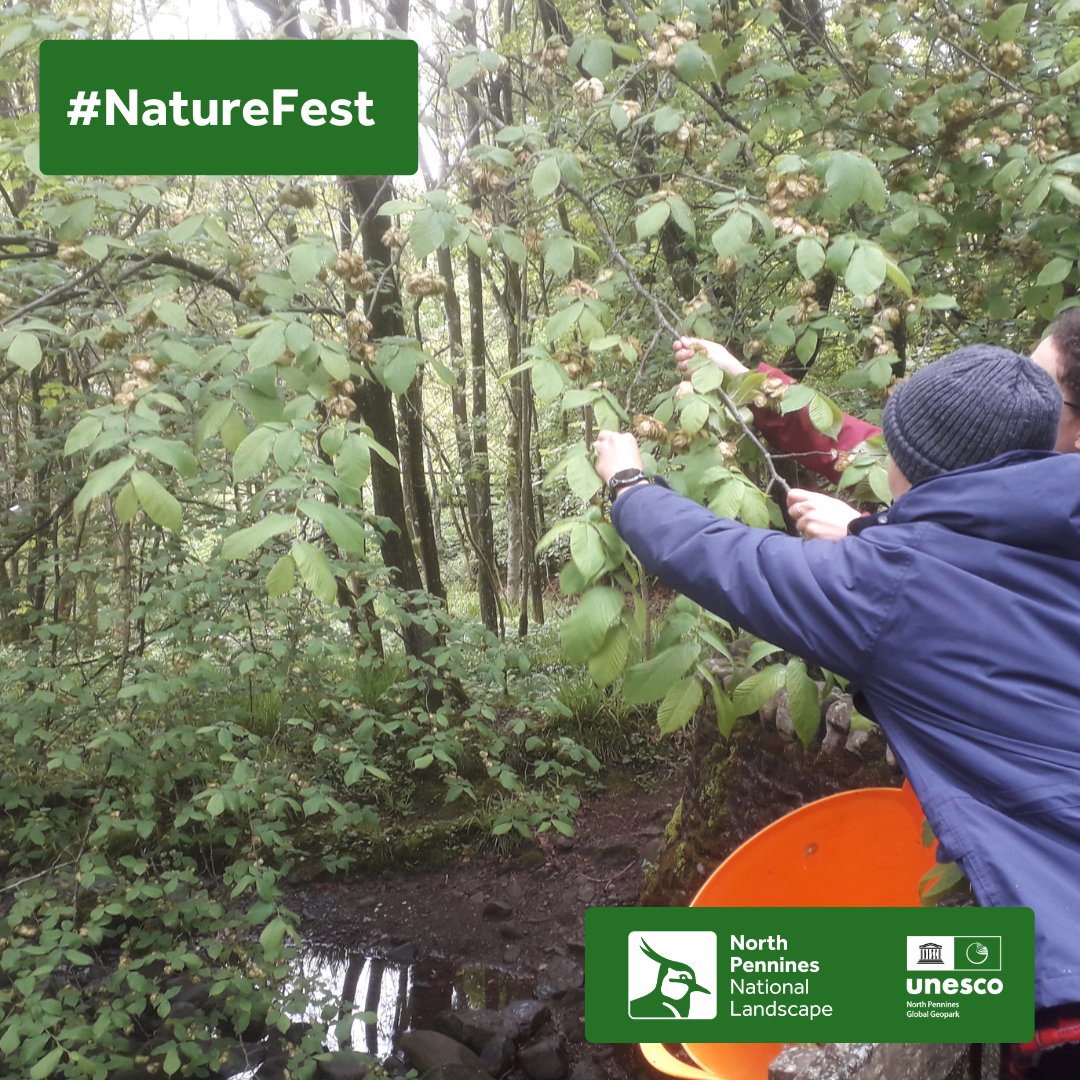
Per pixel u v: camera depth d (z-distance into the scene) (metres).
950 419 1.16
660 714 1.41
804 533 1.43
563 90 2.67
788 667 1.47
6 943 2.60
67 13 2.00
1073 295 2.44
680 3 2.16
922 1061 1.26
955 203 2.52
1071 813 0.99
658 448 1.77
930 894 1.37
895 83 2.62
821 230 1.83
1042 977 0.96
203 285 2.57
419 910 3.95
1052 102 2.25
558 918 3.86
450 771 4.45
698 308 2.12
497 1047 3.12
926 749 1.10
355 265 2.05
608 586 1.43
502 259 4.70
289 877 4.06
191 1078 2.90
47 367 3.72
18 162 2.25
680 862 3.26
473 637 3.34
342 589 3.58
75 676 3.16
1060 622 1.06
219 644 3.13
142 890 2.63
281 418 1.77
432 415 6.93
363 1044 3.24
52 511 3.27
